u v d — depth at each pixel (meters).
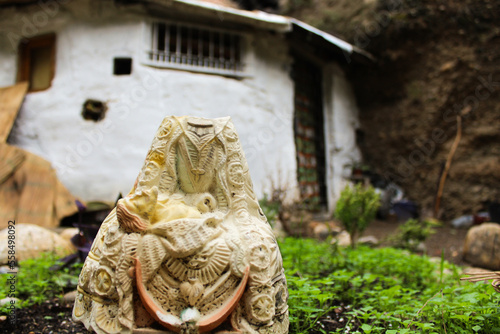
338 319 2.68
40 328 2.53
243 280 1.79
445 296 2.66
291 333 2.34
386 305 2.62
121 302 1.74
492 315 2.12
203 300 1.75
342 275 2.94
